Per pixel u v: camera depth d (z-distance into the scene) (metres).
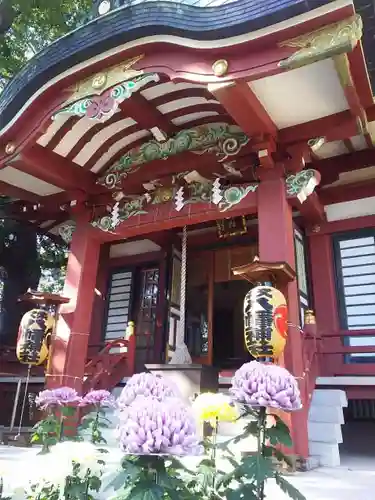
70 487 2.57
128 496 1.80
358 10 6.51
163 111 6.68
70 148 7.19
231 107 5.25
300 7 4.26
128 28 5.34
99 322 10.55
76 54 5.79
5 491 2.87
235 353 14.74
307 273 8.18
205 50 4.96
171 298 9.66
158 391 2.45
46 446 3.36
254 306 4.97
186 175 6.75
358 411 10.56
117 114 6.82
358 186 7.95
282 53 4.59
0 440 6.84
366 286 7.70
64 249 12.30
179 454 1.72
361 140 7.11
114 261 10.93
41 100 6.24
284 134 5.91
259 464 2.14
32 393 9.80
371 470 5.07
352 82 4.83
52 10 11.60
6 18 10.99
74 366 7.16
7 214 8.98
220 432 5.67
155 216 7.14
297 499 2.14
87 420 3.99
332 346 7.59
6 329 10.65
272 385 2.18
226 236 9.38
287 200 6.07
